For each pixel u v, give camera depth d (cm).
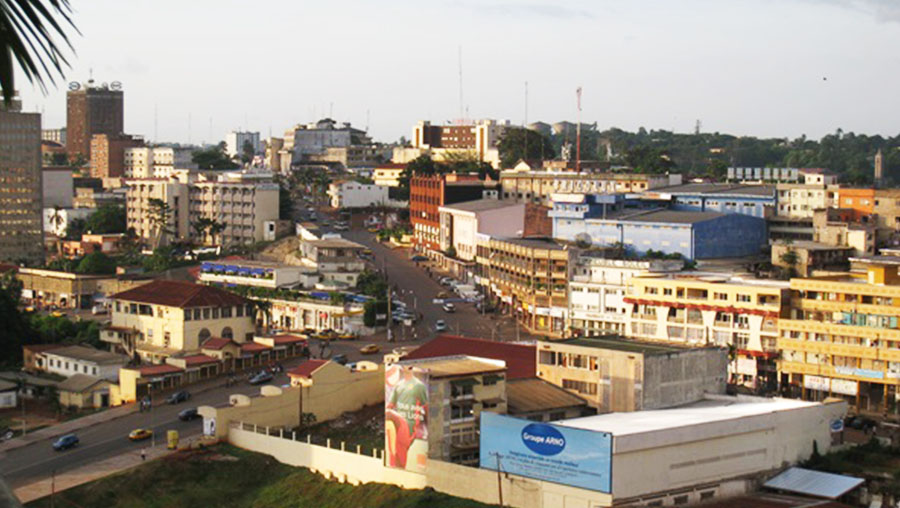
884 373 15438
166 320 19650
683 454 11025
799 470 12006
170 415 15788
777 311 16750
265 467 13538
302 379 15125
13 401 17375
